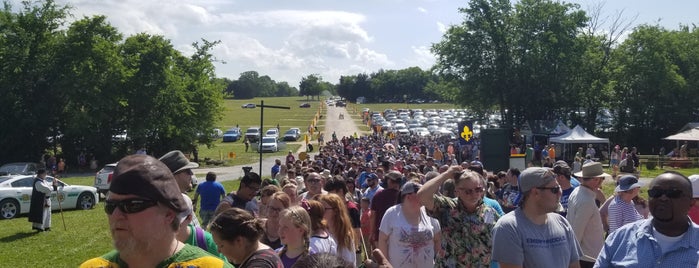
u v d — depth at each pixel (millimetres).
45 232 15828
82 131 47219
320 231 5613
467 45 59094
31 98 46312
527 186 4727
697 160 43844
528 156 37938
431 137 61562
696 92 65625
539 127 57312
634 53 64562
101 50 46188
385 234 5949
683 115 64250
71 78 45250
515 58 59375
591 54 60031
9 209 19781
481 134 16328
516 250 4699
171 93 50344
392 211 5984
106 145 49531
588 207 6270
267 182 10586
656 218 3820
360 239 8461
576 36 58625
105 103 46375
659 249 3803
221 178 37312
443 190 7508
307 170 12383
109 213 2422
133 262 2479
